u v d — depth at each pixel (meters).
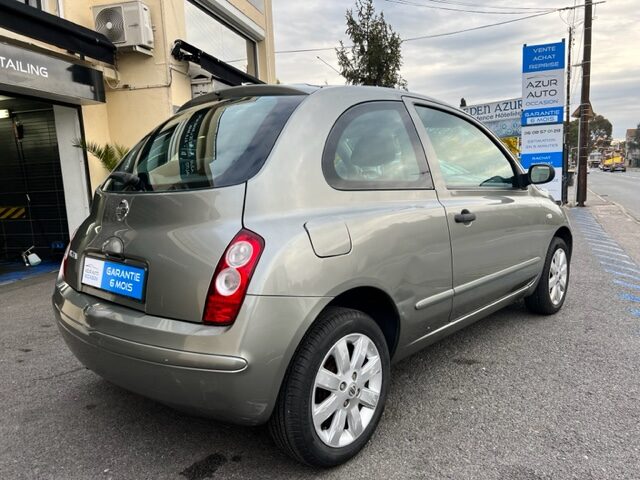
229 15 10.88
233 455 2.41
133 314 2.14
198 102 3.03
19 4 5.74
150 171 2.48
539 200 4.01
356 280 2.24
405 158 2.80
